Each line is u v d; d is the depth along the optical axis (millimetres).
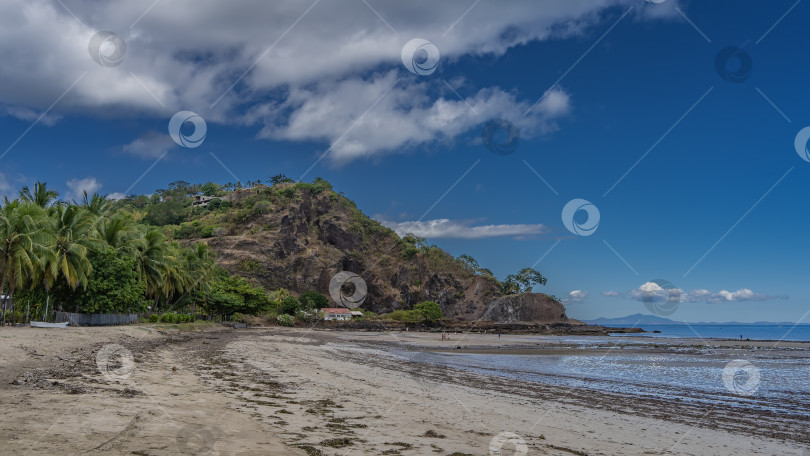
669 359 46562
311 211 192875
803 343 103250
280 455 7855
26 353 18844
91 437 7625
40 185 48688
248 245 165000
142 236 60438
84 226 48344
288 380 18938
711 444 12742
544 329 167375
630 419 15742
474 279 194750
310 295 153750
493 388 21531
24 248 40500
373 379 21734
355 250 188625
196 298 82688
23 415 8727
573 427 13758
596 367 36250
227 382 17047
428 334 115312
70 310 49781
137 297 53500
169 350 29641
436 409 14906
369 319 152750
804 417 17500
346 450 8719
